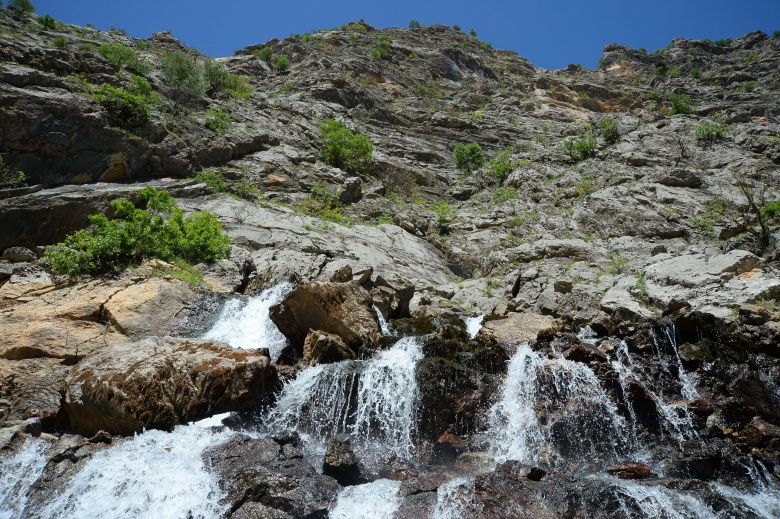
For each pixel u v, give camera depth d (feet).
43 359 40.65
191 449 30.19
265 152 94.38
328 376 37.09
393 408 36.32
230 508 25.98
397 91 152.05
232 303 49.16
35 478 29.27
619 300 49.88
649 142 101.14
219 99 106.42
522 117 148.36
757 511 27.61
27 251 54.65
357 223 83.76
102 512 26.63
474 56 188.44
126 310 45.39
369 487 27.81
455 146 127.65
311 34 186.09
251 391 34.99
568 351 39.58
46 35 94.79
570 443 34.24
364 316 44.42
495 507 26.11
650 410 35.58
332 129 109.19
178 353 36.52
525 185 97.09
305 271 58.08
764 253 60.90
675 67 200.54
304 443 33.17
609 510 26.23
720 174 86.12
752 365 38.42
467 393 36.60
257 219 73.31
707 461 32.04
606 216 79.20
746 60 190.29
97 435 31.96
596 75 197.26
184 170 80.12
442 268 77.36
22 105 65.05
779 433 34.42
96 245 50.65
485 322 49.78
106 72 83.87
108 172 71.82
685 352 40.91
